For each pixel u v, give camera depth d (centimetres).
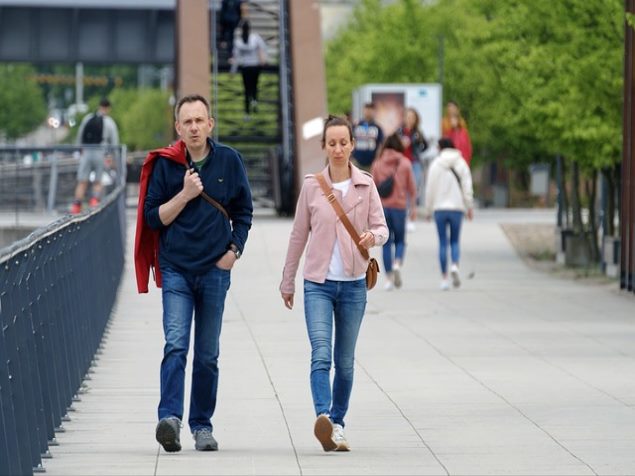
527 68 4756
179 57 7362
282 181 7312
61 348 2252
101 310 3225
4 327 1612
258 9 8325
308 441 2025
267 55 8469
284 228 6050
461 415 2225
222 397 2433
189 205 1938
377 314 3806
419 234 5988
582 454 1886
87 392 2498
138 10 13388
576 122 4616
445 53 10081
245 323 3631
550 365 2808
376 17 12206
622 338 3241
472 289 4481
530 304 4028
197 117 1927
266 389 2523
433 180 4453
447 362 2861
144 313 3859
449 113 6172
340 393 2016
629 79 4228
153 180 1942
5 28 13288
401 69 10594
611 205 4959
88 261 2892
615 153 4700
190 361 2867
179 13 7388
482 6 5609
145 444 2000
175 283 1938
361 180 2002
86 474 1755
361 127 6384
